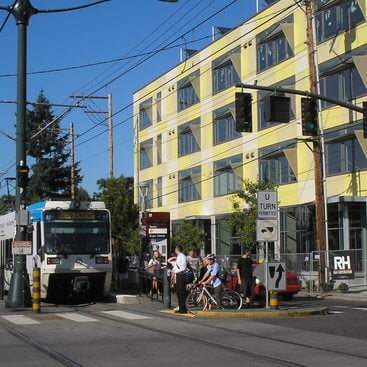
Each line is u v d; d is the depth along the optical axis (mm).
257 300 20844
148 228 33688
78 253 21547
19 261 19875
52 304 21609
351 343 11445
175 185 52344
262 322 15023
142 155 59375
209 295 17906
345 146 32719
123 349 10875
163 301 20797
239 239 33250
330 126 33438
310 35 28578
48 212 21562
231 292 18750
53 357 10109
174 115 52531
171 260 19391
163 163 54719
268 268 16922
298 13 36219
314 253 28797
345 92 32531
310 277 28297
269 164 39281
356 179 31828
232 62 42375
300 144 36125
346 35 32281
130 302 21484
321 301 23562
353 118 31875
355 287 29125
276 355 10117
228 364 9328
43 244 21266
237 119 19203
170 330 13531
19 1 19703
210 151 46531
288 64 37156
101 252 21906
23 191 19969
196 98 48719
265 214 17219
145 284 24609
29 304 19859
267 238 17125
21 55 20078
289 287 23359
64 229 21625
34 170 64000
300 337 12289
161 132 55125
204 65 47375
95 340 12055
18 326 14562
